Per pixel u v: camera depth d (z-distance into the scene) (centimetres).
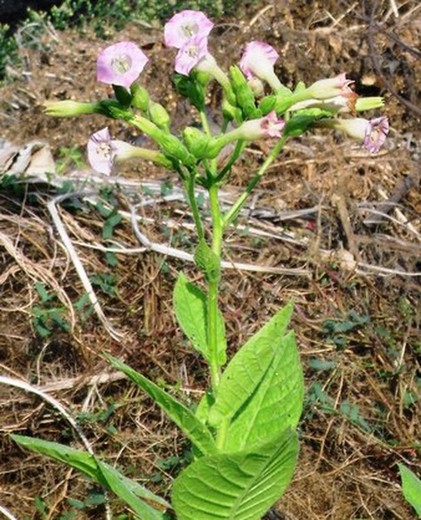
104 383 80
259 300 85
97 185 92
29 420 78
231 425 57
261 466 51
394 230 95
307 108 54
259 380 54
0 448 78
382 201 97
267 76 55
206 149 52
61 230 85
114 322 83
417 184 97
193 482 52
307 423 79
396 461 78
